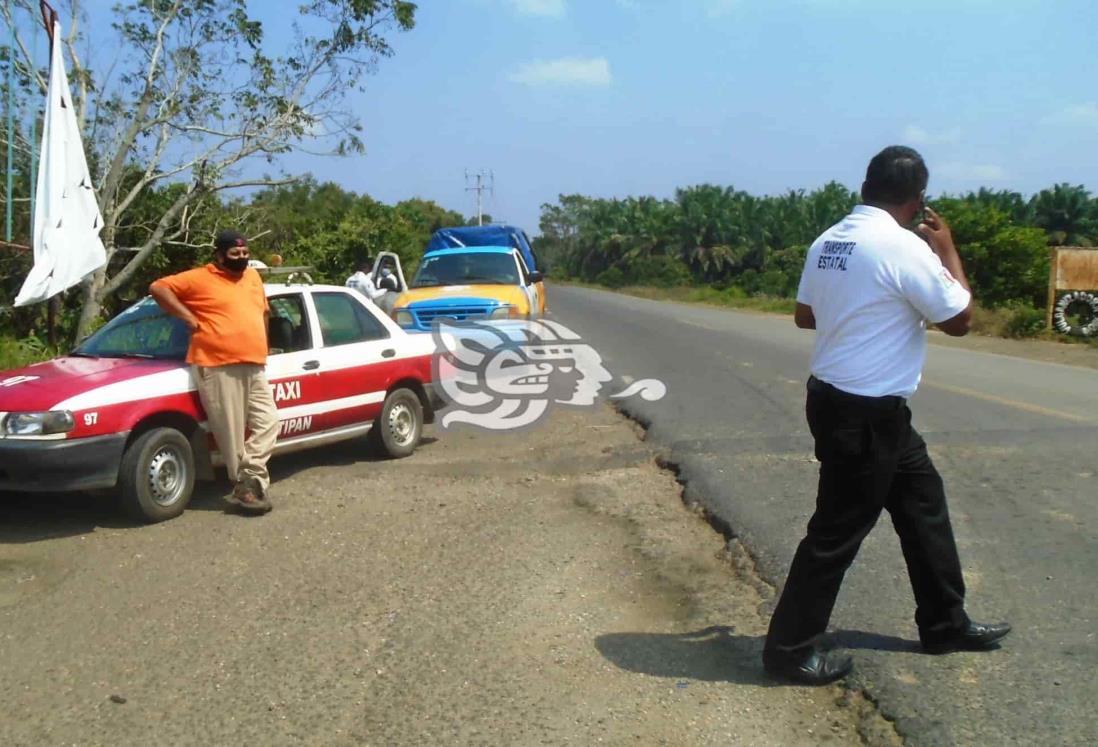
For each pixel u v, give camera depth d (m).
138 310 7.89
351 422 8.34
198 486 7.77
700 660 4.46
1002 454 8.31
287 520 6.80
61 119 10.56
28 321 14.21
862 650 4.44
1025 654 4.35
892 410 3.94
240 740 3.81
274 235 24.69
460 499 7.32
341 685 4.26
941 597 4.31
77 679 4.36
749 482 7.51
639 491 7.52
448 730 3.85
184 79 14.50
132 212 15.34
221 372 6.77
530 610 5.09
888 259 3.87
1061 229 57.41
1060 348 19.73
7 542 6.39
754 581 5.48
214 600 5.29
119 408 6.50
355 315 8.62
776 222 71.56
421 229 53.03
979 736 3.67
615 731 3.82
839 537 4.07
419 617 5.01
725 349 17.72
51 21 10.75
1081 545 5.86
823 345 4.05
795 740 3.74
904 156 4.05
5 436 6.29
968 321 3.90
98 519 6.87
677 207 76.94
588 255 85.06
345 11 14.77
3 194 13.40
